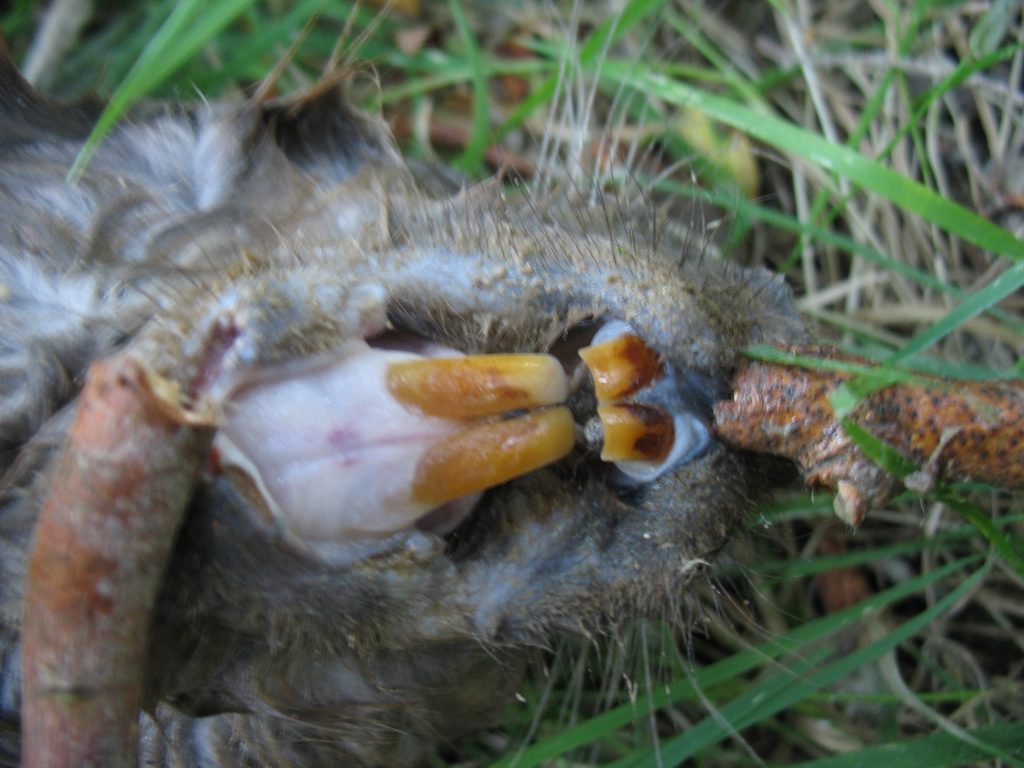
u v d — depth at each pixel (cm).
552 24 26
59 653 11
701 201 20
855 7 25
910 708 20
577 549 13
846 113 24
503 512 13
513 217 15
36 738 11
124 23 25
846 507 12
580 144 20
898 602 21
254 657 13
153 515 11
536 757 17
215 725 16
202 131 16
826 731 20
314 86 16
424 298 13
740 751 20
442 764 20
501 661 15
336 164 16
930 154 23
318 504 12
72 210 16
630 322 13
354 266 13
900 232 23
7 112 16
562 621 13
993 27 23
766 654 18
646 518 13
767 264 24
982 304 18
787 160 23
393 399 12
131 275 14
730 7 26
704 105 21
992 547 19
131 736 11
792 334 14
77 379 14
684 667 16
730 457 13
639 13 22
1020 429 12
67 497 10
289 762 16
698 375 13
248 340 12
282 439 12
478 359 12
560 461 13
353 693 14
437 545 12
